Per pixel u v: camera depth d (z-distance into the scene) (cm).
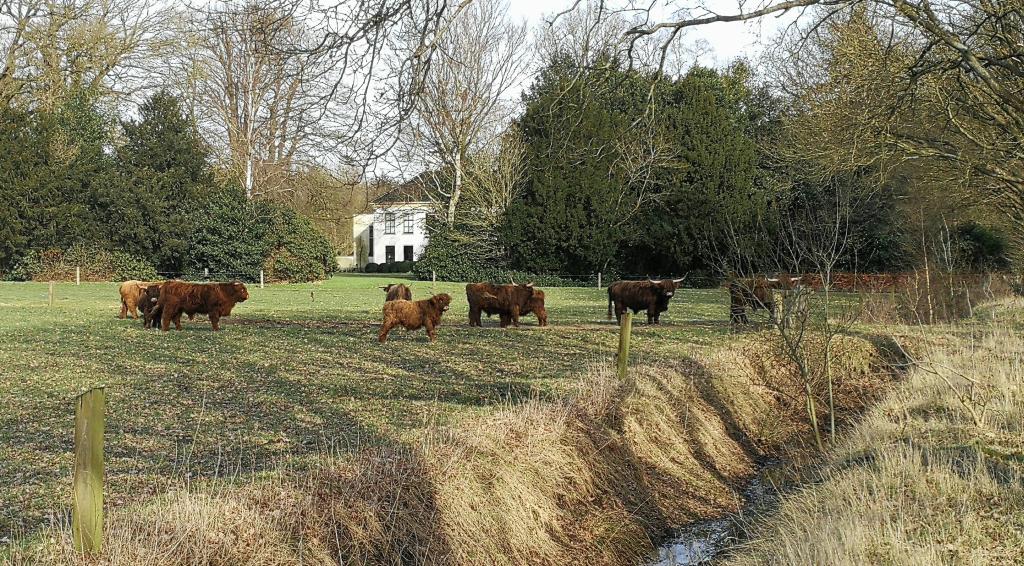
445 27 732
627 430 1018
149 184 4591
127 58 4038
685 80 4444
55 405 1070
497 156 4719
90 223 4506
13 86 4075
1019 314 2169
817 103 2161
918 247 2539
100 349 1616
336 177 870
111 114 4991
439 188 4756
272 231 4744
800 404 1418
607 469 929
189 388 1207
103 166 4631
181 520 579
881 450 912
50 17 3719
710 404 1262
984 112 1424
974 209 2278
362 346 1711
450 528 694
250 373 1351
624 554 816
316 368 1410
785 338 1206
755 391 1425
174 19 2425
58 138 4488
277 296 3547
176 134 4750
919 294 2062
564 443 909
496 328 2123
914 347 1692
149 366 1412
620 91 1013
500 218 4753
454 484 733
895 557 622
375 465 725
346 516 646
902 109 1377
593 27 916
